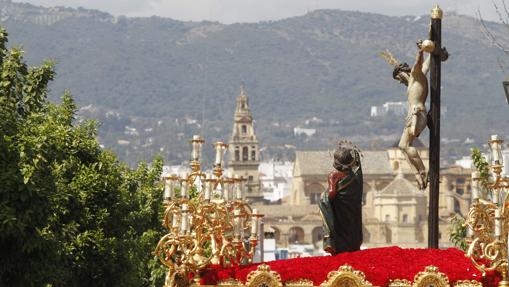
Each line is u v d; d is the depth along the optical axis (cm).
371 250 2970
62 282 4791
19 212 4516
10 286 4619
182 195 3059
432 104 3203
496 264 2870
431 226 3197
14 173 4534
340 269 2825
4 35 5559
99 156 5953
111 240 5603
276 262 2950
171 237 2978
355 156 3044
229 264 3064
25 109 5725
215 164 3219
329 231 3025
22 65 5528
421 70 3169
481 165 5638
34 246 4538
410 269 2858
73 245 5444
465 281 2867
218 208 3059
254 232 3231
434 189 3198
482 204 2972
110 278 5644
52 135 5569
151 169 7506
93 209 5706
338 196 3016
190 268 2970
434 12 3225
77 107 6519
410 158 3197
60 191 5281
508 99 3478
